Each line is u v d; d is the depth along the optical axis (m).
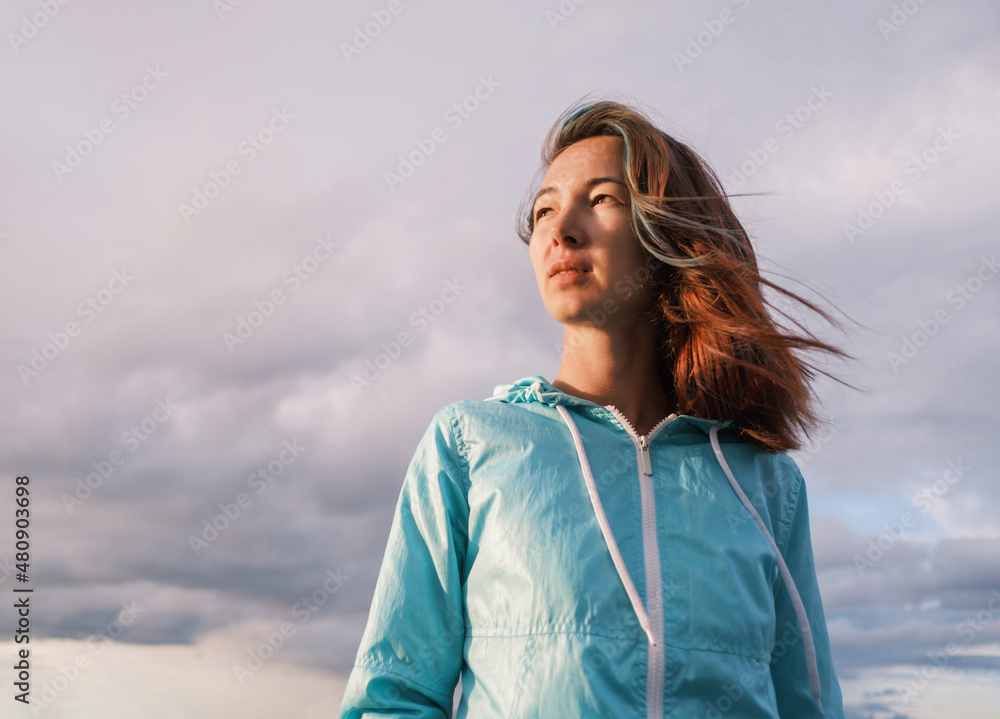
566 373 1.41
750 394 1.36
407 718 1.11
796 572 1.36
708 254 1.33
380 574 1.25
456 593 1.20
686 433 1.33
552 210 1.41
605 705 1.02
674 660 1.08
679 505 1.22
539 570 1.12
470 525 1.22
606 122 1.45
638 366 1.39
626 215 1.36
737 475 1.31
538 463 1.22
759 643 1.15
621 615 1.09
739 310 1.36
